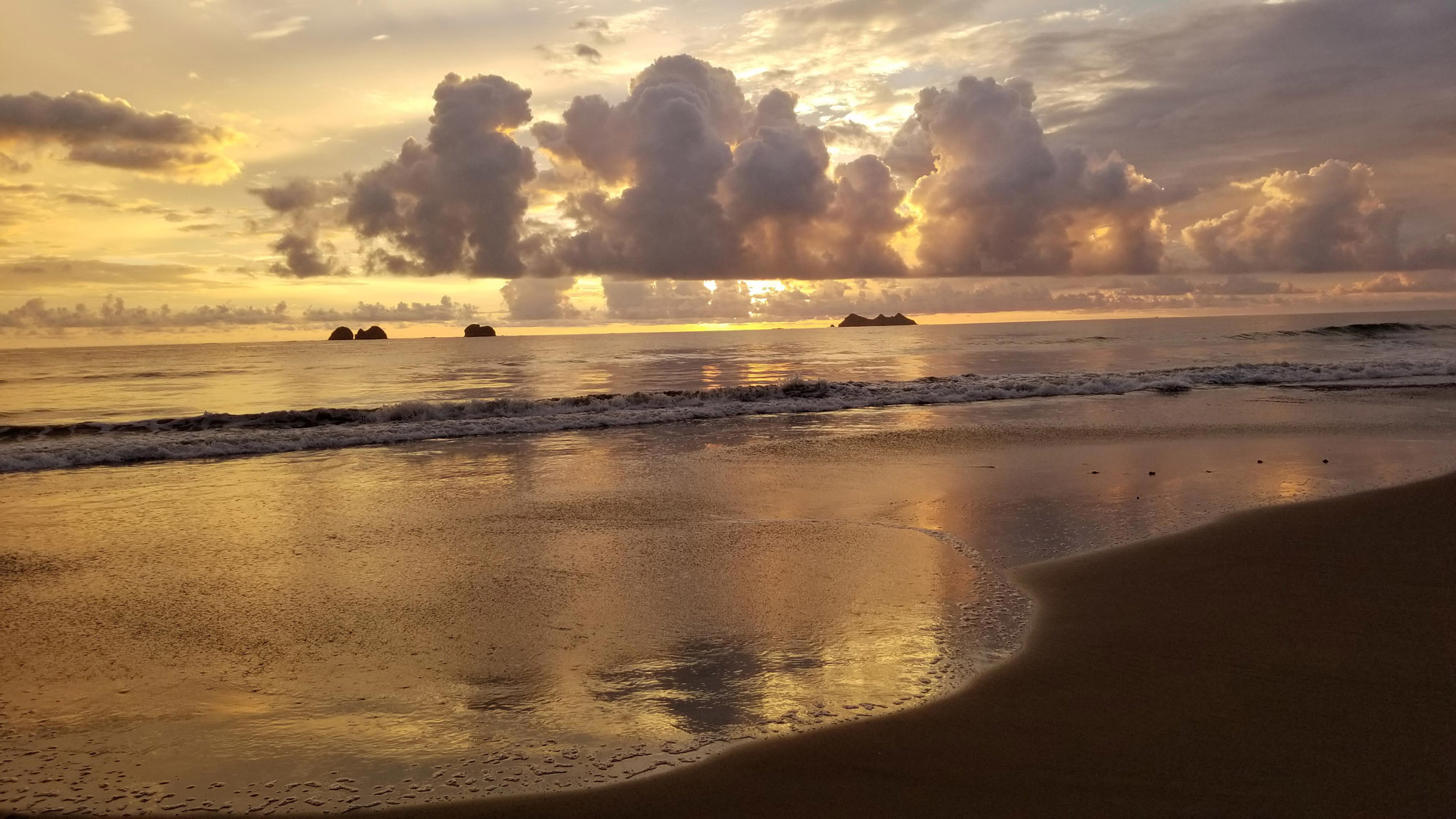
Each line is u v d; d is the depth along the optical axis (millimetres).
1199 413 16609
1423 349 33844
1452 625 5129
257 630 5496
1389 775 3428
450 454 13211
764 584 6328
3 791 3539
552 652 5039
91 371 38188
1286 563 6488
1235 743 3721
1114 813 3211
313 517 8914
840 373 30922
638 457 12648
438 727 4090
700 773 3590
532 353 54875
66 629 5559
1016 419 16391
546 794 3463
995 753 3699
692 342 76875
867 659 4824
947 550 7219
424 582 6512
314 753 3846
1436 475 9930
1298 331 49750
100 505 9680
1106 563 6680
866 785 3471
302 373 35125
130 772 3699
